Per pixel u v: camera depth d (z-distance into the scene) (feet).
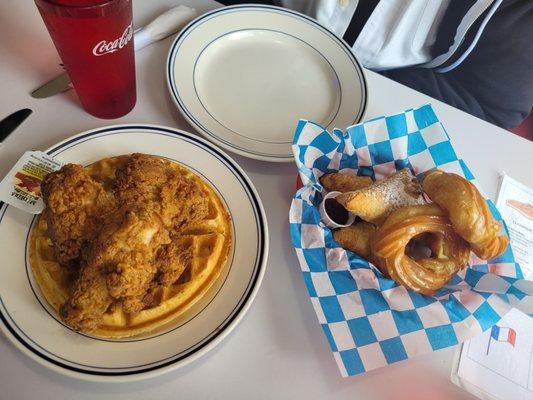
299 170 2.06
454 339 1.81
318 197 2.19
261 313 1.92
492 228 1.92
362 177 2.27
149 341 1.63
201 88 2.57
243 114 2.50
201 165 2.14
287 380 1.77
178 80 2.49
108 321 1.63
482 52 4.13
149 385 1.67
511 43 3.99
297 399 1.74
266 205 2.26
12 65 2.46
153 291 1.72
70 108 2.37
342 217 2.16
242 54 2.79
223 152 2.17
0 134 2.16
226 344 1.82
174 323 1.69
